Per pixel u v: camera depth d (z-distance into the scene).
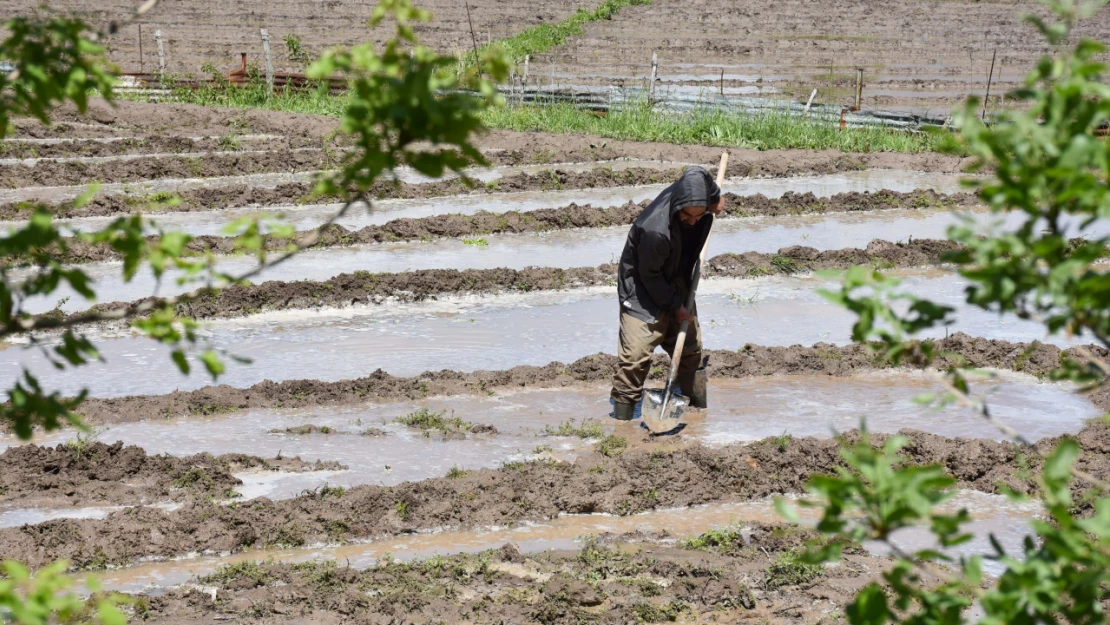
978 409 2.66
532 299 13.07
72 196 17.27
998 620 2.37
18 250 2.65
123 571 6.78
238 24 37.91
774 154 22.91
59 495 7.67
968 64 36.56
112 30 2.90
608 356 10.66
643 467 8.18
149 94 25.97
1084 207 2.28
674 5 46.22
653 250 8.49
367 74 2.59
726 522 7.61
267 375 10.34
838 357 10.92
